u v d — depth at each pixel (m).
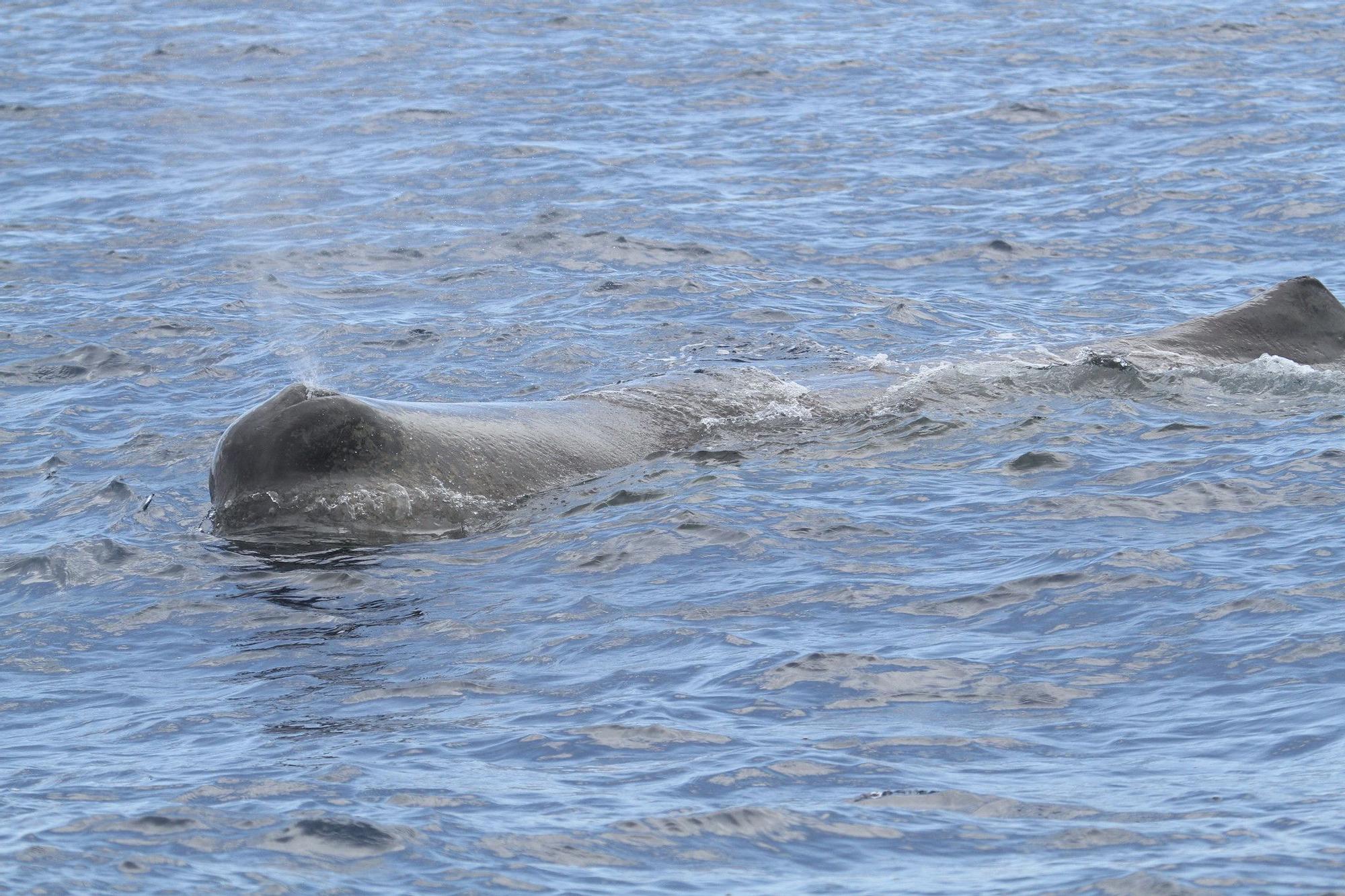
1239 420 56.06
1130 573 42.06
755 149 113.38
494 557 46.62
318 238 94.25
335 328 76.31
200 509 52.12
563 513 49.97
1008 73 135.12
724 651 38.91
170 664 40.19
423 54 146.88
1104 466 51.50
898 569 43.94
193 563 46.81
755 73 136.38
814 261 88.06
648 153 112.81
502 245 91.88
